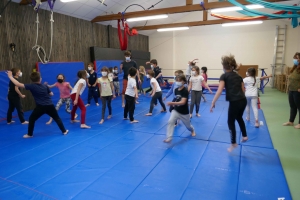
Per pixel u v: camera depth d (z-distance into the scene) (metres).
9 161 3.12
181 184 2.44
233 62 3.09
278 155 3.16
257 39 11.23
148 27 11.36
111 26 10.12
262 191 2.27
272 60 11.14
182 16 12.21
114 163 3.00
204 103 7.22
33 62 6.65
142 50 12.85
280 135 4.04
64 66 7.27
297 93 4.25
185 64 12.81
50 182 2.54
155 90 5.64
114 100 8.25
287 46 10.84
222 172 2.69
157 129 4.51
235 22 9.98
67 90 5.30
